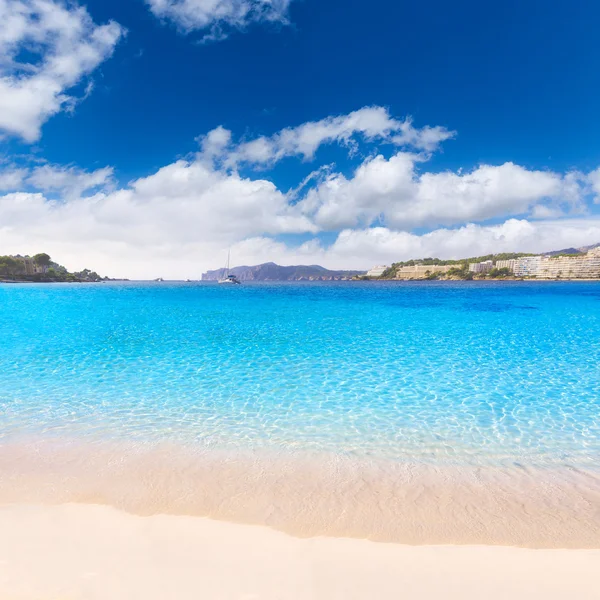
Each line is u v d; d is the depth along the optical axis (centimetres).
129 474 699
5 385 1291
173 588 408
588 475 712
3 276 18912
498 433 910
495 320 3112
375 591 410
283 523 550
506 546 502
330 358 1711
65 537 505
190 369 1505
